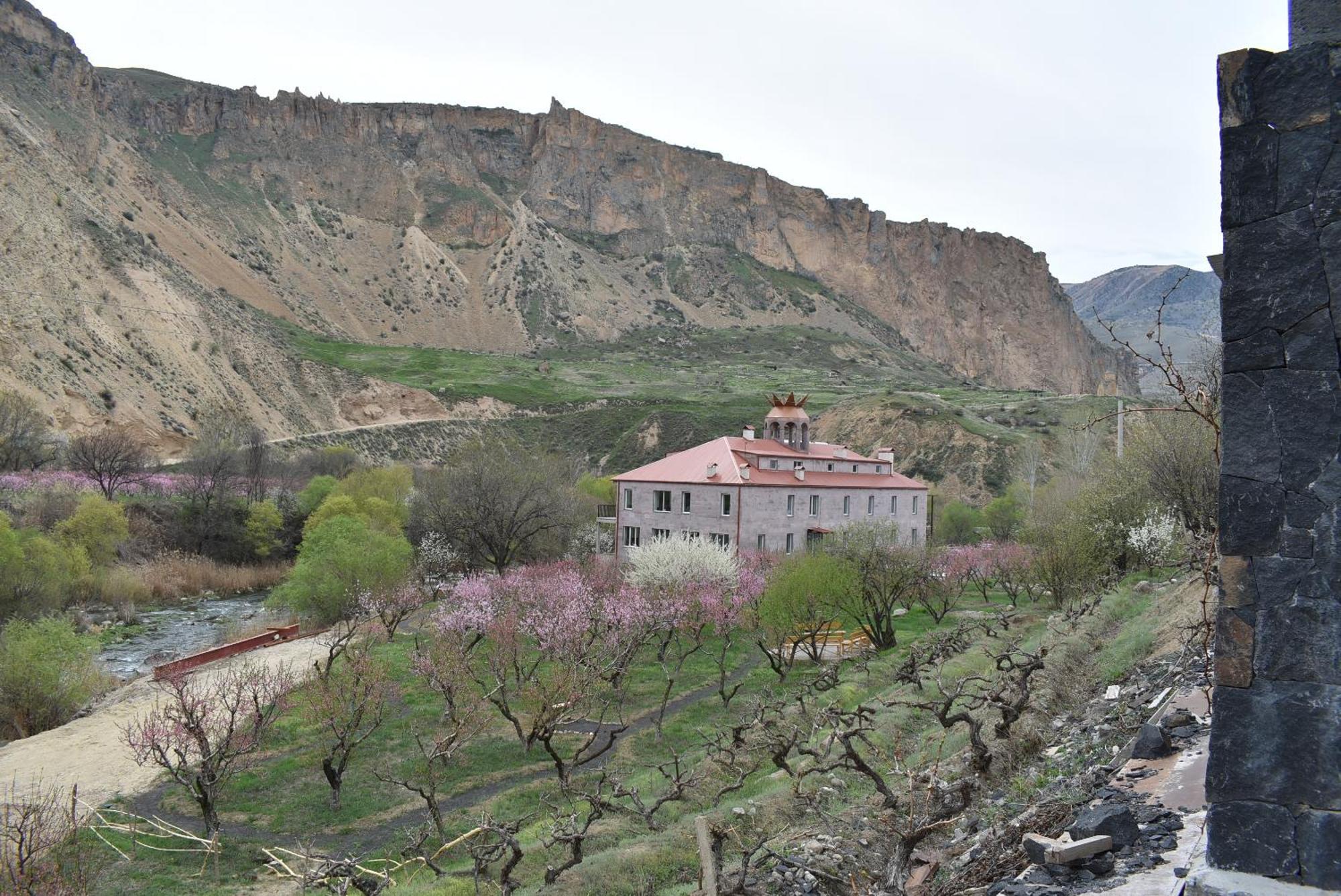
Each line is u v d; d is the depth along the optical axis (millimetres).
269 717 27750
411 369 179375
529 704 26250
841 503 63312
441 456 141375
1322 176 4902
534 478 59500
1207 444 30906
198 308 138250
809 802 14727
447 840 21547
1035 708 18906
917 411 127375
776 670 34594
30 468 80438
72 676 35344
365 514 64125
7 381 88688
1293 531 4918
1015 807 13367
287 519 77688
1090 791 11469
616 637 31844
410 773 26188
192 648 47000
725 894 12758
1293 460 4934
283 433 131500
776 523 58594
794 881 13797
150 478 83438
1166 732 12023
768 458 61406
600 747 27906
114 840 22188
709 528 57719
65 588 53844
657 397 173625
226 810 24172
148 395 110562
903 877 11305
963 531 85312
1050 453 112750
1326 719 4781
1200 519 31141
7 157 121312
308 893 19406
